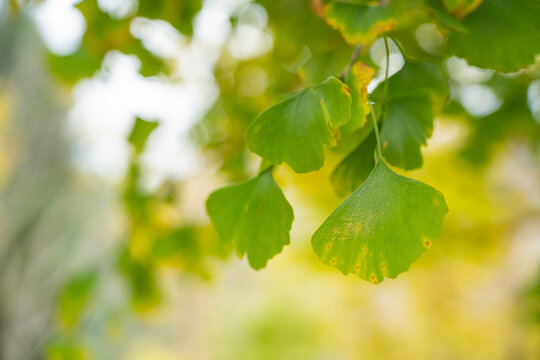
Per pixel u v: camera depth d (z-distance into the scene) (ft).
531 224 4.23
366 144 1.13
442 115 2.23
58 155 7.39
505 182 4.08
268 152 1.04
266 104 2.41
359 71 1.06
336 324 9.02
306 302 11.37
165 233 2.26
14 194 7.33
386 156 1.12
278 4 2.10
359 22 1.12
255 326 11.62
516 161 3.96
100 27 1.75
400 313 6.91
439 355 6.38
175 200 2.28
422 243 0.97
